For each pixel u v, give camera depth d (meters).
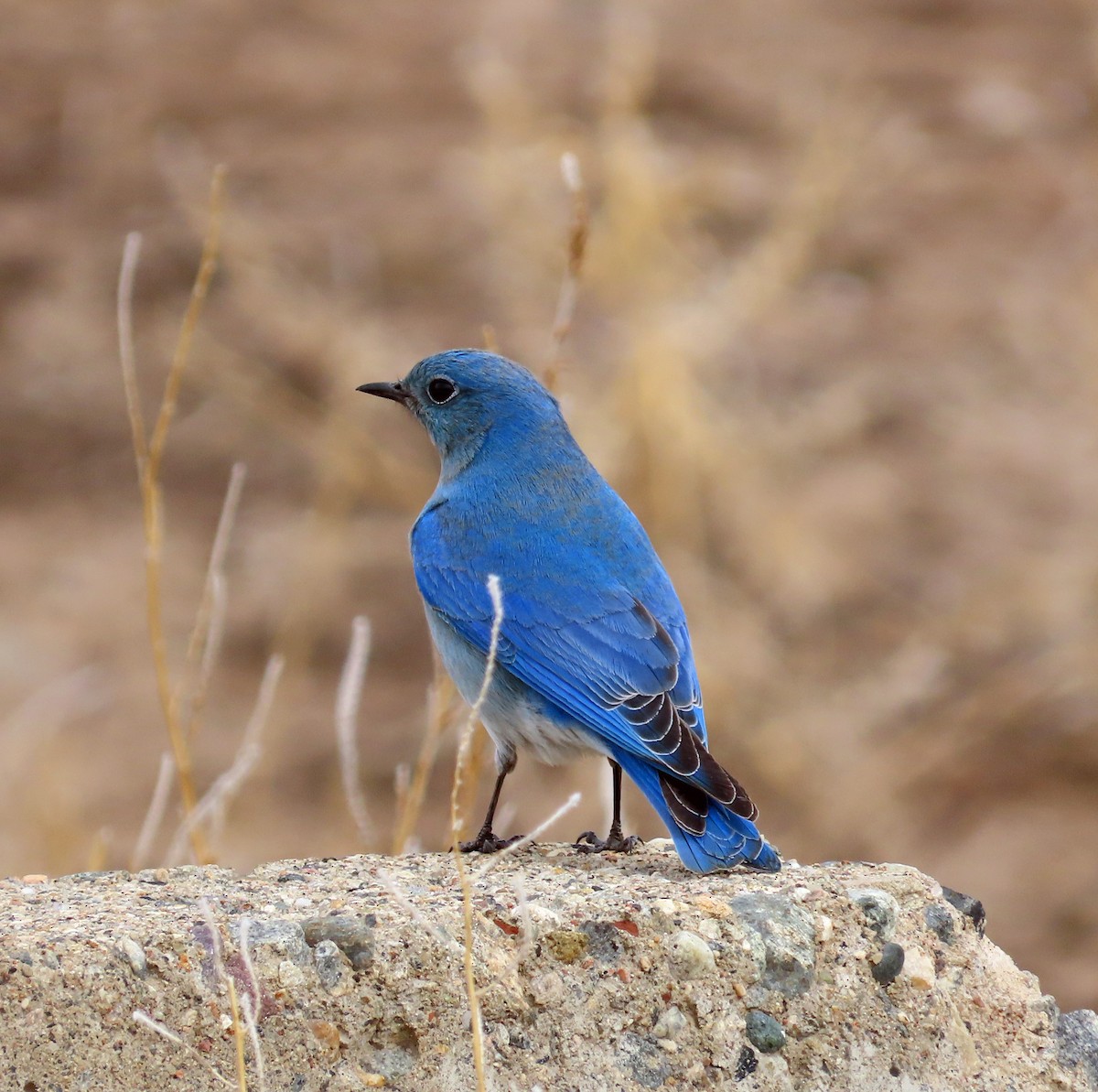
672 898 6.43
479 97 20.50
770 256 17.06
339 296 21.00
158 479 19.88
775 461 18.27
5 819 13.38
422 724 15.76
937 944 6.56
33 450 20.30
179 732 9.05
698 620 15.73
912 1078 6.34
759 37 30.59
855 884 6.63
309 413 19.64
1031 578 17.55
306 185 24.78
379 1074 5.94
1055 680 16.39
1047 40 30.92
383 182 24.86
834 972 6.35
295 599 17.48
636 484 16.47
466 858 7.51
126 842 13.27
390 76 28.91
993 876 14.15
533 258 17.34
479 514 8.66
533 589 8.31
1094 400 20.98
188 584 18.06
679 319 16.50
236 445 20.23
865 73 29.09
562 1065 6.07
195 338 20.62
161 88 28.16
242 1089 5.43
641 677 7.97
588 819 13.74
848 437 20.38
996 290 23.27
